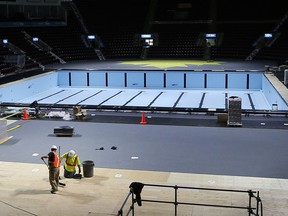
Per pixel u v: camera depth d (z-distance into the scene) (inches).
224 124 739.4
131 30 1727.4
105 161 559.2
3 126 653.9
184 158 567.5
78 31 1704.0
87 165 494.3
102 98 1155.9
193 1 1836.9
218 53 1584.6
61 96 1186.0
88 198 439.2
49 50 1531.7
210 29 1681.8
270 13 1699.1
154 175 503.8
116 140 653.9
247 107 1032.2
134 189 365.7
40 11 1699.1
